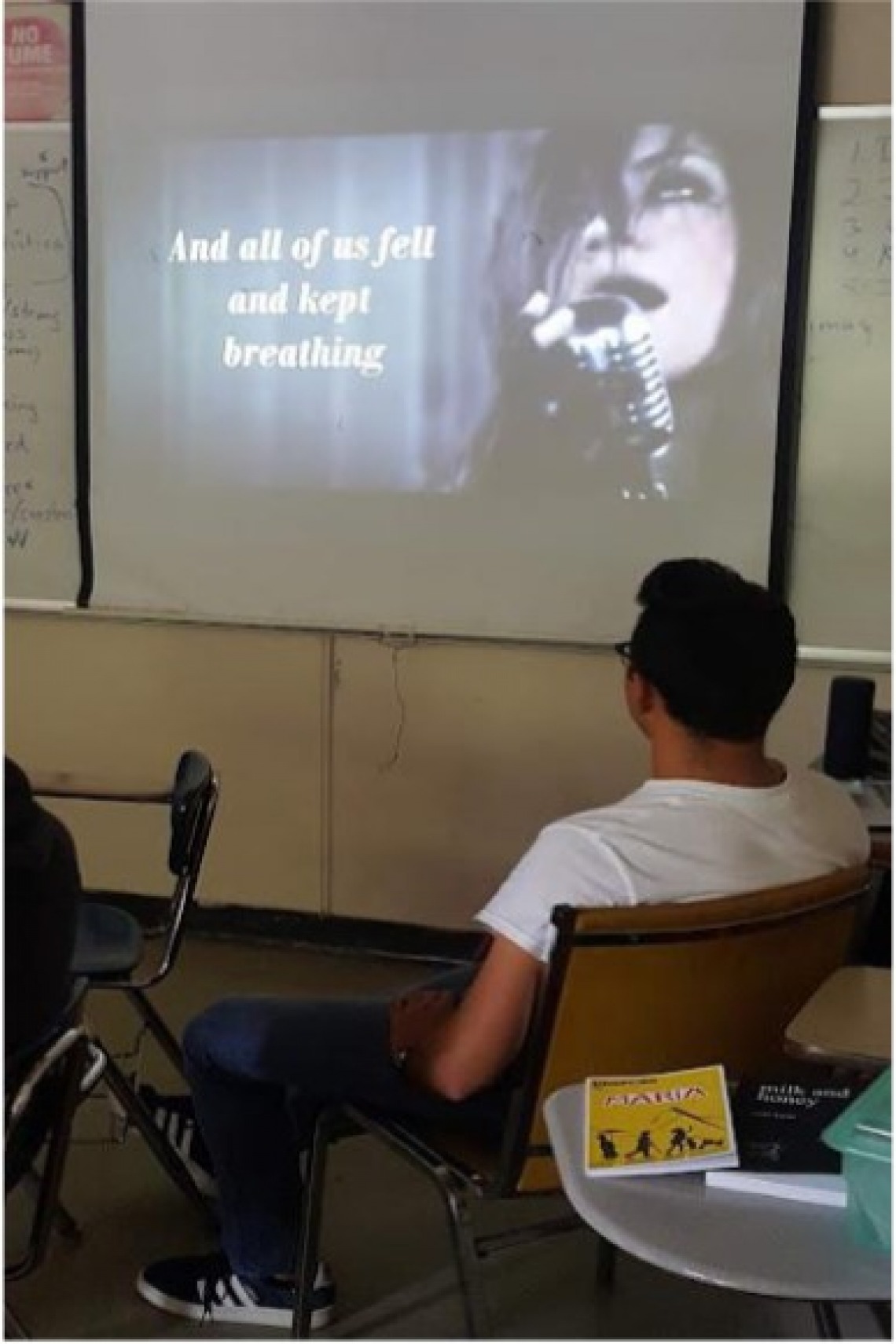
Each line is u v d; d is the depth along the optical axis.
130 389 3.62
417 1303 2.17
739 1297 2.19
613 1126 1.27
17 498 3.73
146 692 3.74
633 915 1.48
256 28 3.41
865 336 3.21
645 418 3.32
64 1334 2.07
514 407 3.39
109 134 3.54
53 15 3.51
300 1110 2.01
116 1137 2.68
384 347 3.45
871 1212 1.14
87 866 3.85
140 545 3.68
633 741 3.43
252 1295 2.09
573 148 3.27
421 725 3.57
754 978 1.60
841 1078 1.34
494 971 1.62
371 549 3.53
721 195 3.20
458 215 3.36
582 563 3.40
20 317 3.66
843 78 3.13
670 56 3.18
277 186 3.46
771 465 3.26
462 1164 1.72
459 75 3.31
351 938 3.70
